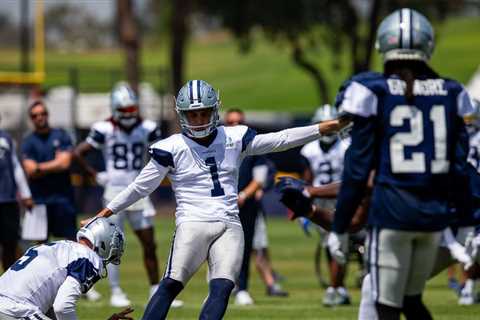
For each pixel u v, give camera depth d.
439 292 33.69
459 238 23.44
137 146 31.34
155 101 88.81
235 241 19.58
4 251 31.84
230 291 19.20
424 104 16.42
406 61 16.66
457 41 193.38
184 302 31.20
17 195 33.72
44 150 32.72
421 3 84.56
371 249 16.61
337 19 86.62
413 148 16.36
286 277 39.72
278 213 75.62
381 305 16.61
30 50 177.38
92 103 89.44
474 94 91.81
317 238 57.88
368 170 16.44
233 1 88.12
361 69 84.75
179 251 19.44
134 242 54.72
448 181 16.67
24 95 74.44
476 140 28.44
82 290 19.03
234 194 19.86
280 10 87.00
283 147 19.69
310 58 174.50
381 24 17.03
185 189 19.70
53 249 19.28
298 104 156.12
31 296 18.89
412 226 16.27
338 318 27.12
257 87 170.12
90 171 31.78
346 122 18.66
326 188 19.23
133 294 33.47
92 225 19.67
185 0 87.69
